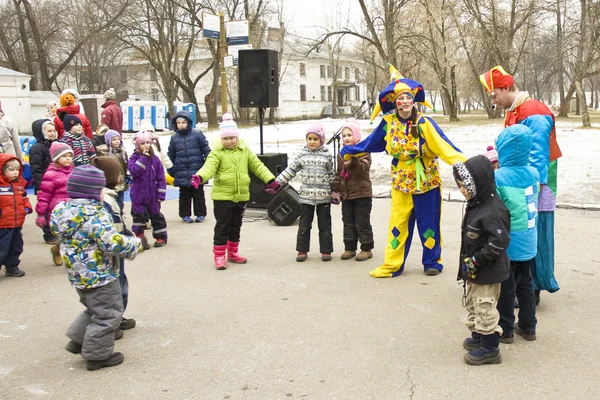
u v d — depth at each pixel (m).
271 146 16.44
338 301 5.30
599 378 3.71
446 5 31.08
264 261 6.79
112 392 3.71
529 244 4.19
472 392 3.56
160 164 7.54
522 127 4.22
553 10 30.64
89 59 46.09
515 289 4.27
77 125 7.97
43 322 5.01
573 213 8.70
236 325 4.79
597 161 11.62
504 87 4.88
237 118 43.66
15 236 6.34
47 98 33.28
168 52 33.53
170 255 7.16
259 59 9.46
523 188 4.20
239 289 5.75
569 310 4.93
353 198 6.60
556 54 39.56
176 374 3.94
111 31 31.75
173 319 4.98
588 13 24.61
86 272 3.96
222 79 13.84
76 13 37.47
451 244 7.24
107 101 11.22
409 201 5.94
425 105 5.82
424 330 4.58
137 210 7.37
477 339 4.16
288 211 8.71
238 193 6.46
